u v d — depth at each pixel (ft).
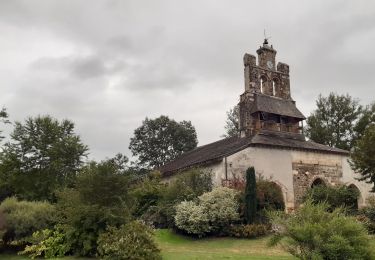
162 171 109.09
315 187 85.20
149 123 186.19
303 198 86.69
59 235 53.98
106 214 50.80
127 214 53.11
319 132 142.10
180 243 61.98
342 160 97.19
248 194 68.85
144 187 85.71
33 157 107.65
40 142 108.78
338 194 81.30
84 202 52.60
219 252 52.95
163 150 184.24
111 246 45.50
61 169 106.93
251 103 100.99
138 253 45.16
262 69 105.50
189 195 74.28
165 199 76.95
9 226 55.62
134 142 186.29
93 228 51.19
